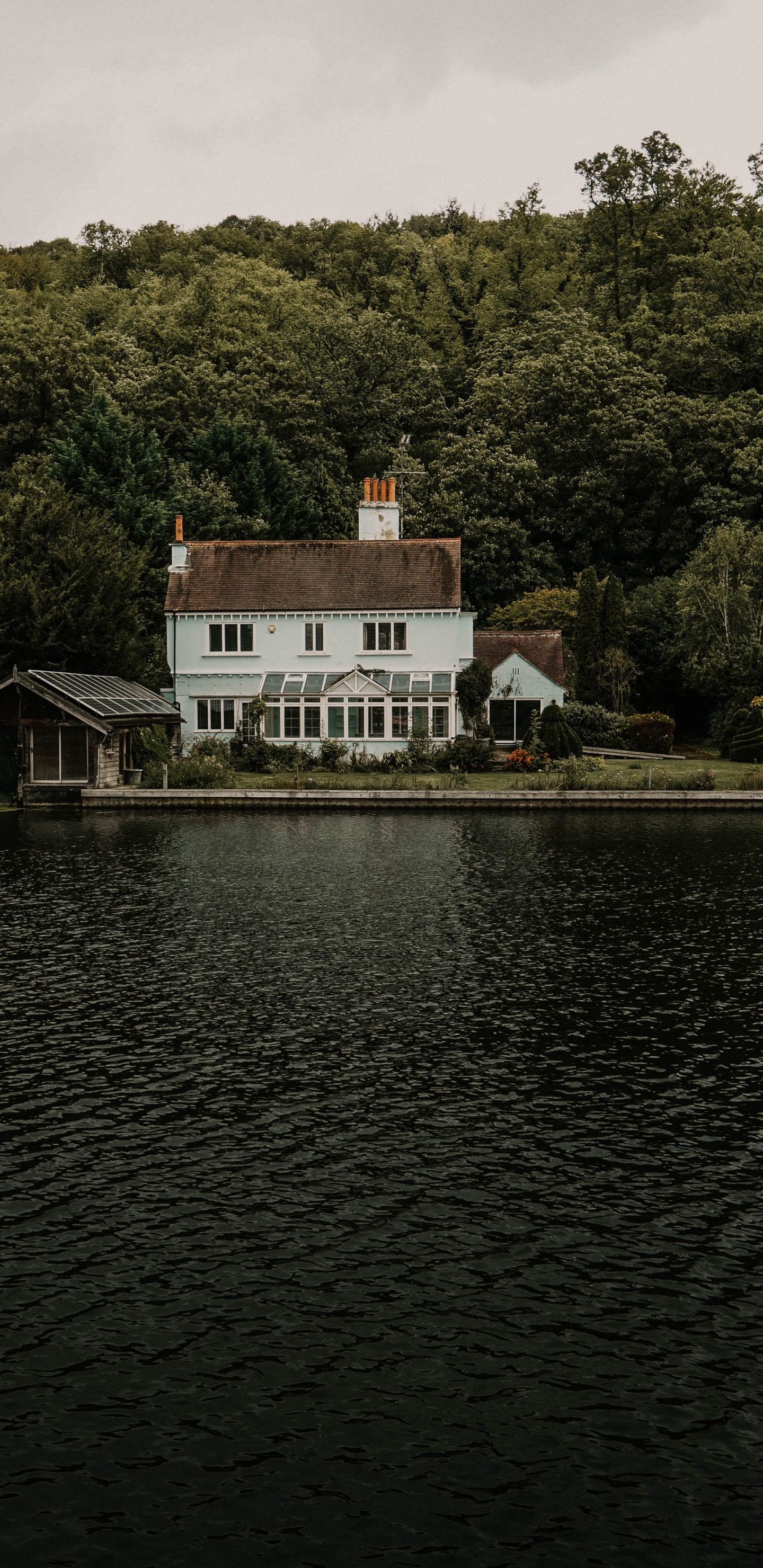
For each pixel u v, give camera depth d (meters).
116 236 126.94
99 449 77.50
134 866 34.31
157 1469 9.26
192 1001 20.48
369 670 62.47
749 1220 12.88
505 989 21.30
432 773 56.81
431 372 98.62
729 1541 8.61
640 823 44.28
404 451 90.56
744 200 109.06
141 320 101.50
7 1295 11.42
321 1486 9.11
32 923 26.42
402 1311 11.23
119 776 53.28
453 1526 8.75
